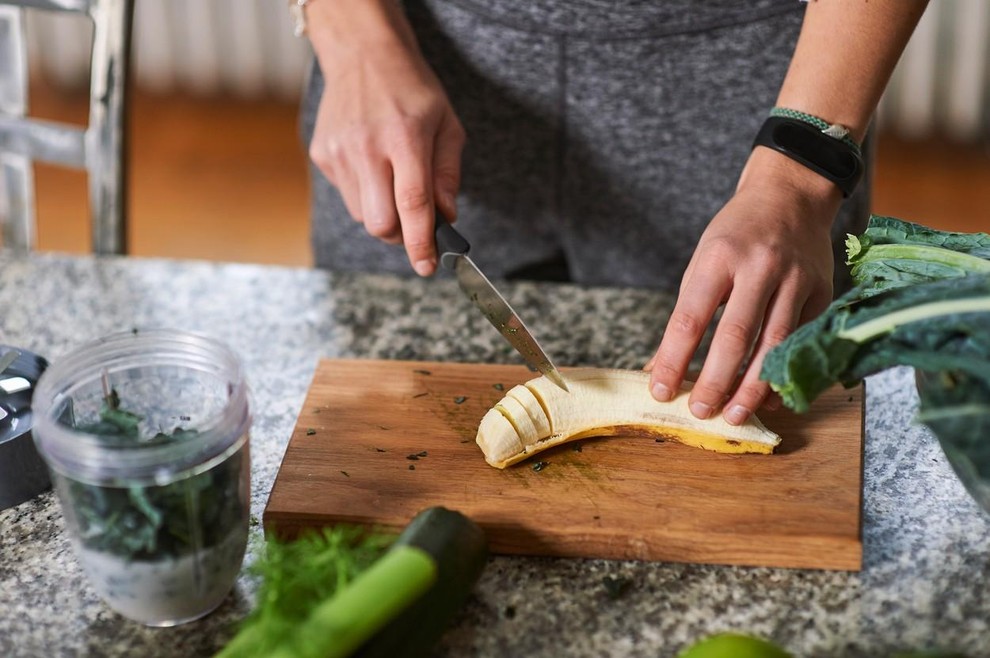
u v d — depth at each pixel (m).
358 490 1.05
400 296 1.46
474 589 0.97
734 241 1.10
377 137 1.31
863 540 1.01
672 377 1.07
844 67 1.18
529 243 1.71
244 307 1.42
